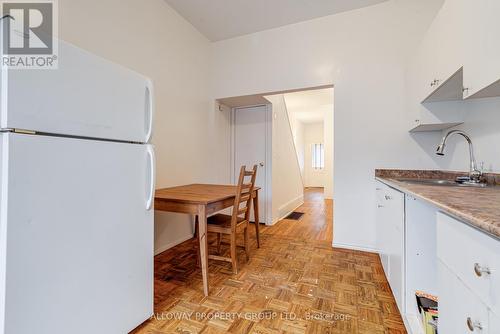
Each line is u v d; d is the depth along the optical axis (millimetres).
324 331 1311
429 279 1274
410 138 2363
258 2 2533
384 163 2461
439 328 856
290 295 1675
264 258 2354
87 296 1020
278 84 2984
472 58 1088
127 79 1207
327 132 6422
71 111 945
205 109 3301
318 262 2246
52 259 893
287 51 2934
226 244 2738
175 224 2742
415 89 2029
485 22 984
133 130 1244
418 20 2346
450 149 2104
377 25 2494
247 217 2303
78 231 981
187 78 2926
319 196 6996
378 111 2482
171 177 2670
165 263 2232
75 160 967
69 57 936
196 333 1293
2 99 775
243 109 3938
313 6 2561
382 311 1485
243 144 3932
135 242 1257
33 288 839
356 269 2088
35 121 836
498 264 531
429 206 1281
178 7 2643
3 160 775
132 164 1234
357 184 2568
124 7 2107
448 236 792
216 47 3395
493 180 1463
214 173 3424
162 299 1622
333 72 2680
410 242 1308
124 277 1195
